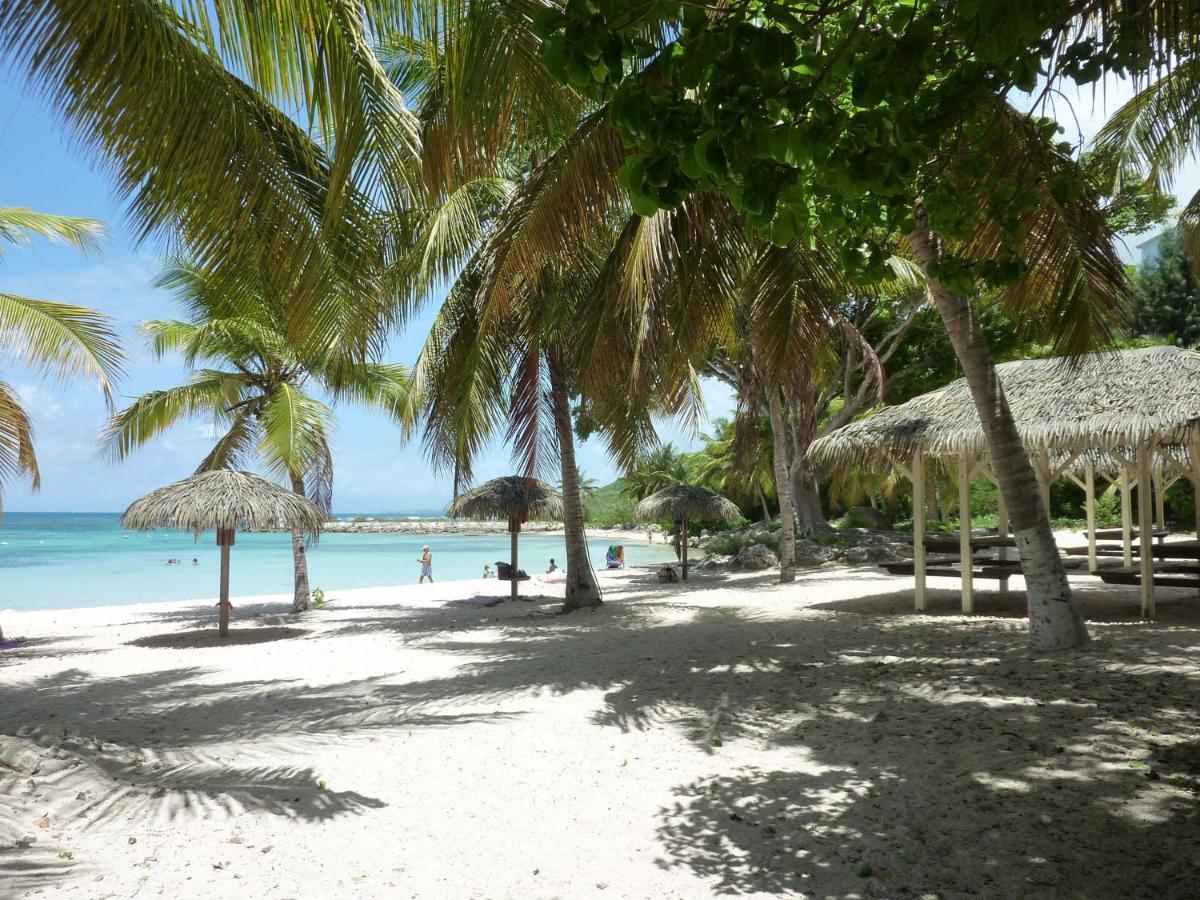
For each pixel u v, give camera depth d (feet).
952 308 26.00
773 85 6.02
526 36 14.23
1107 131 36.86
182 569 120.98
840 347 76.48
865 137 6.71
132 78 14.21
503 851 12.64
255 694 26.50
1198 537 38.34
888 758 16.31
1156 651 23.82
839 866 11.66
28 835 13.15
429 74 33.73
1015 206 9.64
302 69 14.78
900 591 44.73
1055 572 25.54
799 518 83.35
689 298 28.76
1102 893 10.44
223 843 12.99
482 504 56.08
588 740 18.95
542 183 25.68
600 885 11.38
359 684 27.58
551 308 37.40
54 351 38.29
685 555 67.05
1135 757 15.26
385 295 19.35
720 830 13.21
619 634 36.11
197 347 50.62
